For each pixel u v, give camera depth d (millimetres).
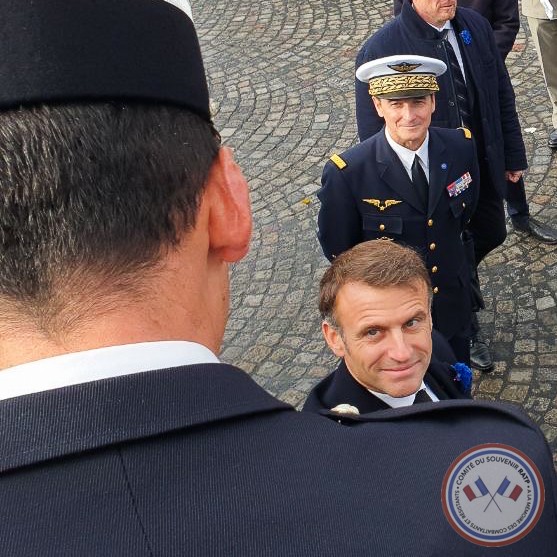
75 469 541
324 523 561
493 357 3346
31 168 572
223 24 7473
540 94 5258
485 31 3027
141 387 565
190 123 653
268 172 5090
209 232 677
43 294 575
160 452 557
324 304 1739
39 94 573
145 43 610
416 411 681
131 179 594
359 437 625
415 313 1609
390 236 2549
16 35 566
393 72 2371
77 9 578
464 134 2596
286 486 572
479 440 635
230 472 566
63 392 552
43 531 522
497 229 3242
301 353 3598
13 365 578
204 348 632
